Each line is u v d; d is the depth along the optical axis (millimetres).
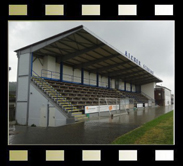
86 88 20875
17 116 13867
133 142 5324
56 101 12203
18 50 14984
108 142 5488
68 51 16656
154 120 11055
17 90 14383
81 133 6973
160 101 41094
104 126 8820
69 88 18094
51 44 14258
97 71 25047
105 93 23828
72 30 12109
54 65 18062
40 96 12703
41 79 14984
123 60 21141
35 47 14078
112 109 17516
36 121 12570
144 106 30750
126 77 33438
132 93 35656
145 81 38188
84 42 14297
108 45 15227
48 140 5801
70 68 21609
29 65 14055
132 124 9539
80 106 14648
